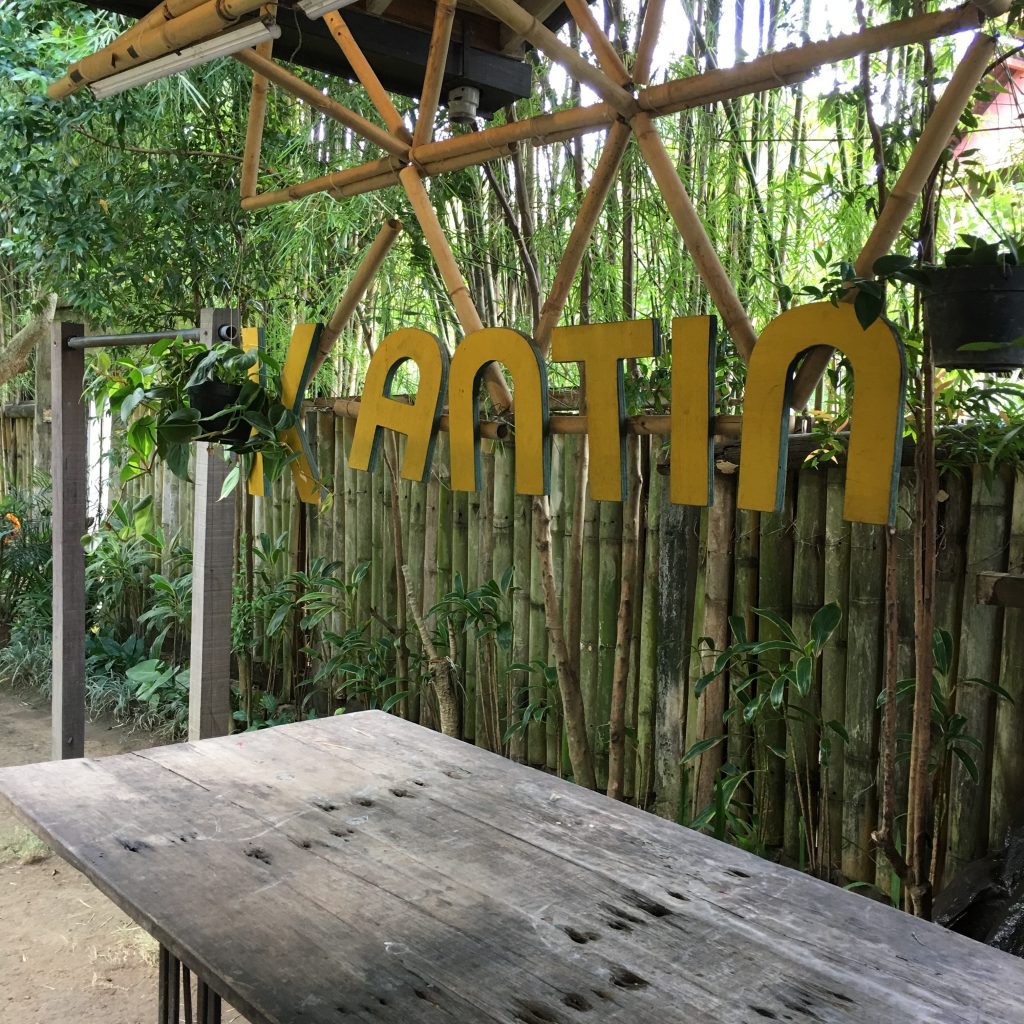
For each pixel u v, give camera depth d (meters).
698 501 1.98
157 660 4.79
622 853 1.63
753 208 2.89
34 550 5.98
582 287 3.18
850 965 1.29
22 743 4.46
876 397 1.71
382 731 2.32
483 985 1.22
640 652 3.13
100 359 2.98
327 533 4.47
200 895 1.44
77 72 2.41
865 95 1.99
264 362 2.74
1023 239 1.76
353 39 2.50
